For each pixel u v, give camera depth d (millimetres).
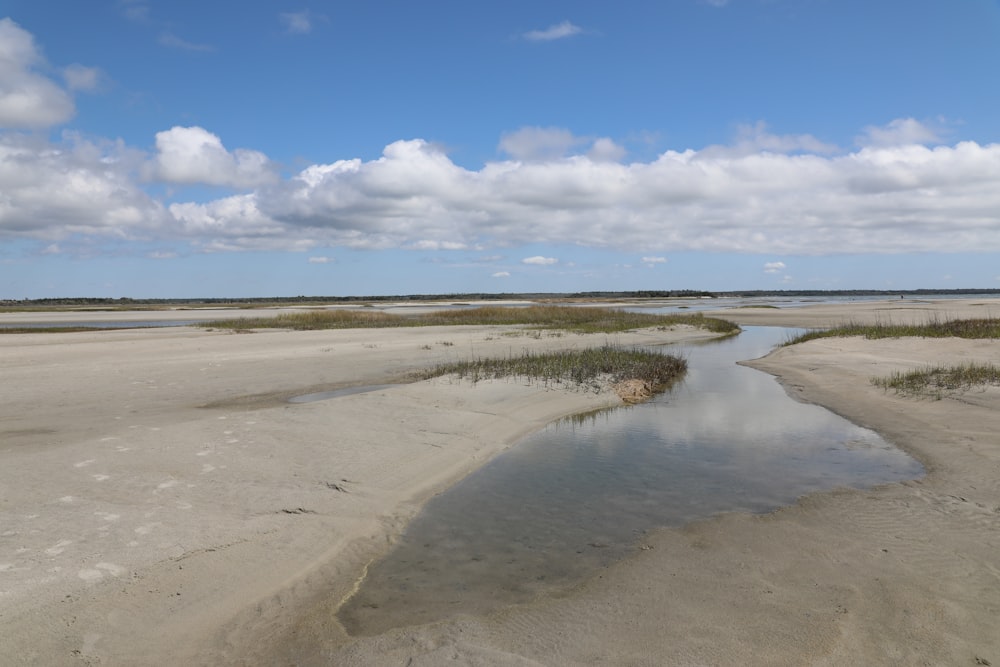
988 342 20016
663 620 4719
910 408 12195
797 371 18609
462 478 8633
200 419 10867
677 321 40844
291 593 5234
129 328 37750
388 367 18609
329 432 9961
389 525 6844
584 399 13906
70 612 4500
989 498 7203
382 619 4848
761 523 6754
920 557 5695
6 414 11320
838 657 4141
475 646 4414
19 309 97312
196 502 6742
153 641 4371
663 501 7586
